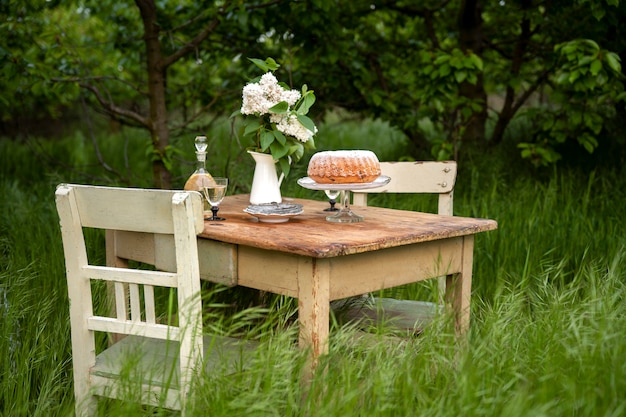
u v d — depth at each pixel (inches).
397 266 101.5
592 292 103.8
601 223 172.2
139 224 89.6
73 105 432.8
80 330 95.4
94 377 96.2
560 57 210.5
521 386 91.0
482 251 163.5
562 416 82.6
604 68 198.8
